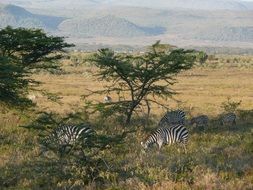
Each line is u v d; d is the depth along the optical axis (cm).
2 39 2884
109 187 1489
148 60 2958
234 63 15538
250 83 8619
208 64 14150
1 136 2498
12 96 2883
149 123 3148
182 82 8575
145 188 1448
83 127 1970
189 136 2591
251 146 2206
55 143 1769
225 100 5528
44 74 9919
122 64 2914
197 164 1784
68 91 6538
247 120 3400
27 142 2380
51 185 1576
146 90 3056
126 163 1870
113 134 2498
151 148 2211
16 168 1788
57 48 3114
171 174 1596
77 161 1614
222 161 1856
